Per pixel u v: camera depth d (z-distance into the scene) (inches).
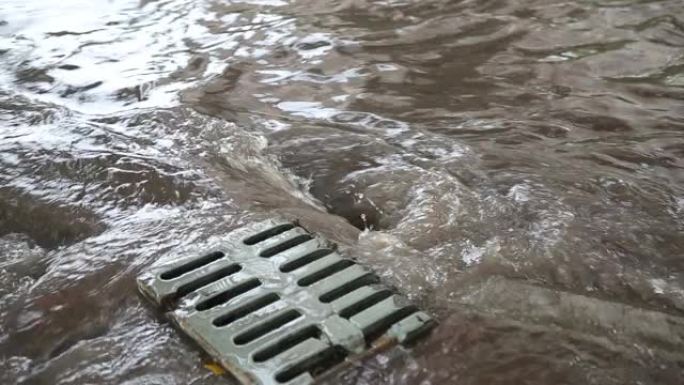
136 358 75.6
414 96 143.0
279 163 120.0
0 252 98.1
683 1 180.2
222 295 81.7
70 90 156.5
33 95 154.6
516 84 145.4
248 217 98.8
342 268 86.0
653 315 79.0
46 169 114.5
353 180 112.0
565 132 126.0
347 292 81.8
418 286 83.6
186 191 106.3
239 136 126.2
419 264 87.4
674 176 111.3
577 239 93.2
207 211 101.0
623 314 79.0
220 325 77.5
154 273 86.0
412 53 162.7
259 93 147.9
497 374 71.4
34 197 107.4
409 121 132.6
